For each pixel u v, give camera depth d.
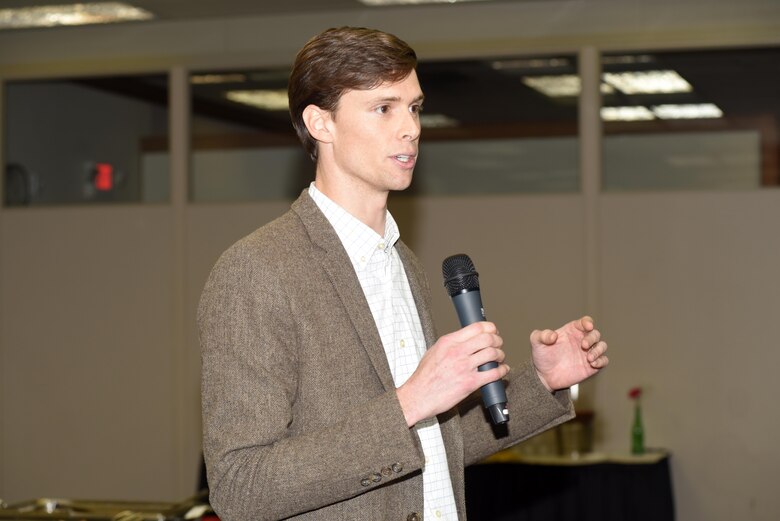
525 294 7.92
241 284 1.89
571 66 7.88
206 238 8.53
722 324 7.57
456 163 8.10
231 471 1.79
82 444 8.73
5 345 8.93
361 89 1.96
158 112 8.68
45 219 8.87
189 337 8.55
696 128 7.67
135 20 8.59
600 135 7.81
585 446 7.45
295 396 1.89
